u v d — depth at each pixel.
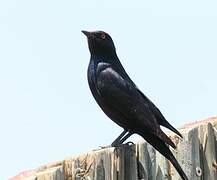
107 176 11.80
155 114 13.64
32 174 11.90
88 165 11.80
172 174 12.20
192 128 12.45
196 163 12.34
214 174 12.47
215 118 13.12
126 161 12.10
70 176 11.81
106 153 11.88
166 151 11.96
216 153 12.55
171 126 12.42
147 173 12.15
